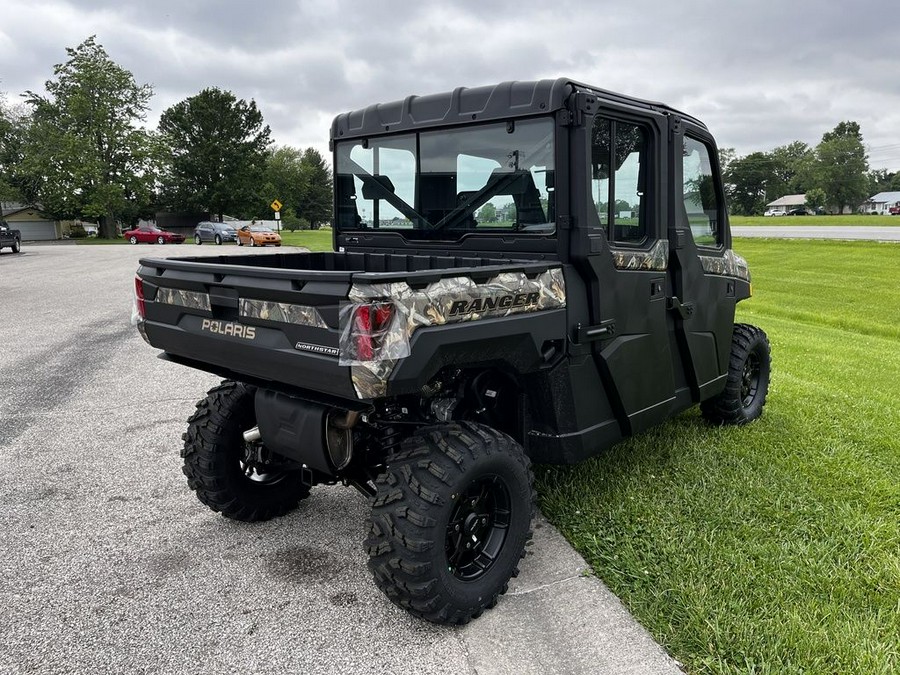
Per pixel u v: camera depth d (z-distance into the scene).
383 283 2.26
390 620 2.74
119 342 8.77
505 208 3.30
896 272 20.75
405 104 3.64
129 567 3.15
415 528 2.49
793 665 2.37
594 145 3.12
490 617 2.76
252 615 2.77
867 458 4.35
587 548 3.22
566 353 3.08
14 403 5.91
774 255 25.95
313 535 3.49
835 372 7.05
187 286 3.03
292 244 35.09
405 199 3.78
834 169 105.69
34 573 3.09
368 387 2.27
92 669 2.43
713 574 2.94
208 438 3.38
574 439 3.24
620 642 2.57
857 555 3.12
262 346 2.63
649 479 3.91
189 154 57.91
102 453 4.68
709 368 4.30
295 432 2.75
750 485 3.85
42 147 51.19
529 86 3.08
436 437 2.67
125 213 55.69
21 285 15.41
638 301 3.45
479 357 2.65
